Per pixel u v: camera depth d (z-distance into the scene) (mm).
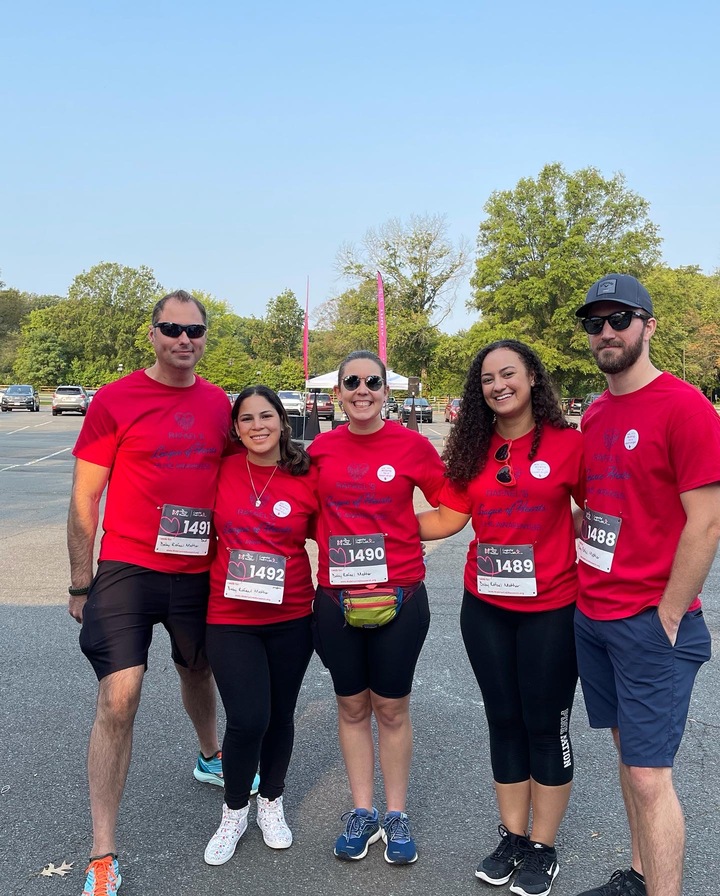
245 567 2883
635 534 2443
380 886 2721
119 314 85062
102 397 2986
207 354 59250
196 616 3055
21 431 28297
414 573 2951
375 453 2947
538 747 2744
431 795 3373
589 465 2605
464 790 3414
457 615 5996
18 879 2730
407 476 2926
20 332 92875
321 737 3963
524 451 2734
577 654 2641
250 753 2828
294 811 3246
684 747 3787
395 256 53125
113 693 2740
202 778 3455
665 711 2391
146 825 3109
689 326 58219
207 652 2947
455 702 4359
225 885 2713
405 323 51156
